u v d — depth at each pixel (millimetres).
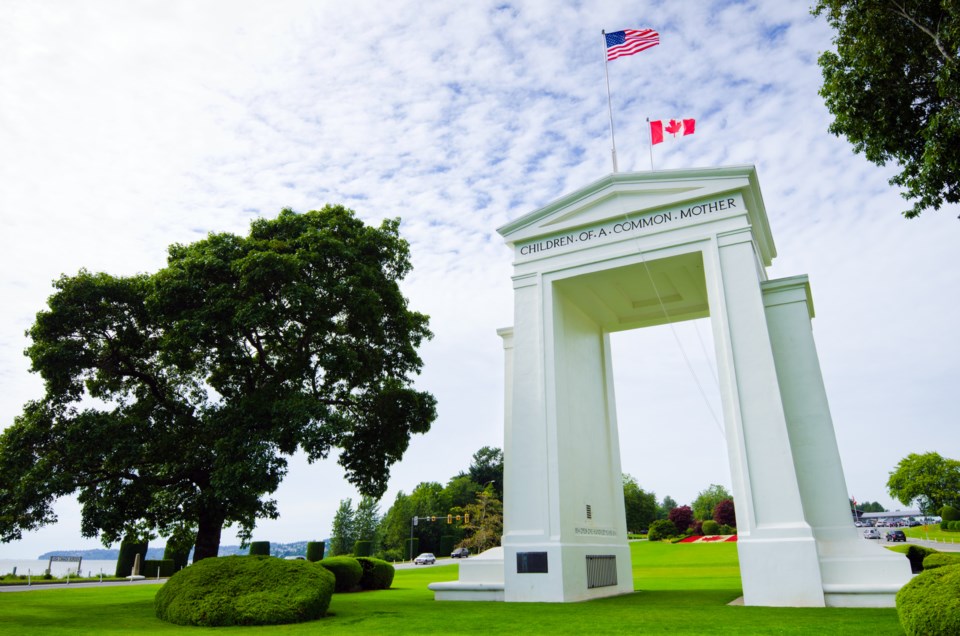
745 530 15156
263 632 11648
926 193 14953
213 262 19453
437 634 10586
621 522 21641
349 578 24312
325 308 20859
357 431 23000
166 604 13945
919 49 15258
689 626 10781
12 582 34250
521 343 19609
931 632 7457
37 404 18453
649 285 20922
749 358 16250
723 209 17781
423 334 25750
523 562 17250
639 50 21500
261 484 17703
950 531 72250
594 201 19672
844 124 16078
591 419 21531
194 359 20719
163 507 19781
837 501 15867
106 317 19250
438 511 90562
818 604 13805
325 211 22750
